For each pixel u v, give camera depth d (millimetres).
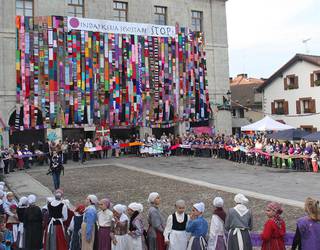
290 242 7578
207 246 7637
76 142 28938
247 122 43688
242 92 48844
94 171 22984
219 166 24234
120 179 19781
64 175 21672
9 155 23781
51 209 8773
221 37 36656
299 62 37750
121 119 31266
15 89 28469
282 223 6879
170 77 33312
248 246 7160
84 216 8117
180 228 7660
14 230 9430
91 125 30312
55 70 29203
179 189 16750
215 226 7633
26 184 19172
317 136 22016
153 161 27438
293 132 23703
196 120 34469
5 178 21422
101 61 30609
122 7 33094
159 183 18328
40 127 28859
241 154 26094
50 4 30188
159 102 32719
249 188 16422
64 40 29578
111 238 8039
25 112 28422
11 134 30516
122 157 30547
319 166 21281
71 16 31031
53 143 25953
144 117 32219
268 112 41188
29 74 28625
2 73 28234
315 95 36344
